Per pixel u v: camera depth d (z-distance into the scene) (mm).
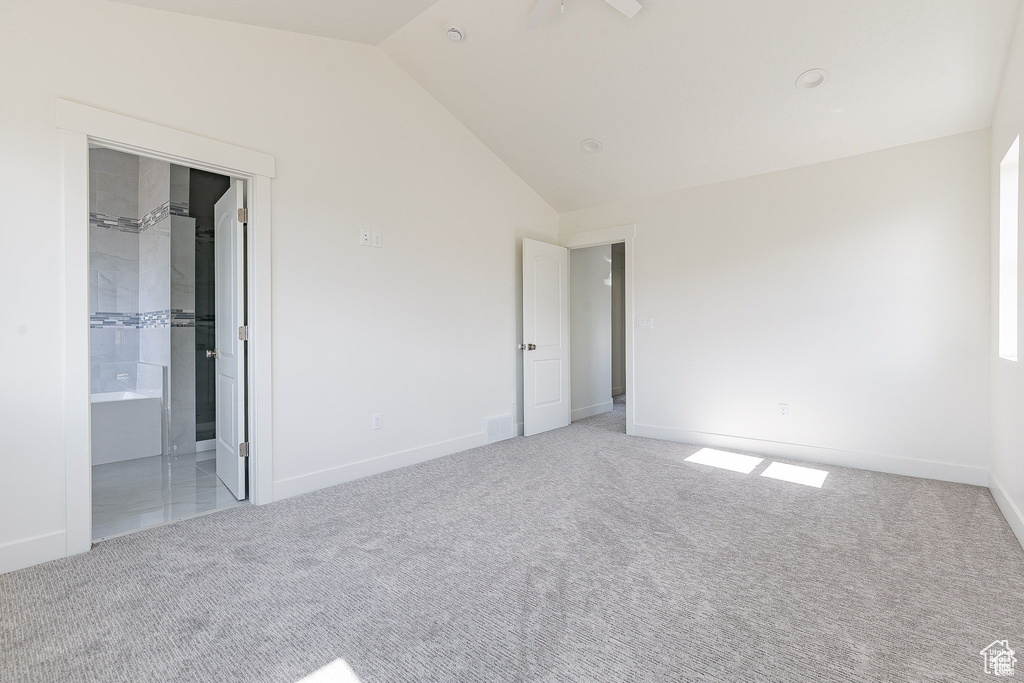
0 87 2039
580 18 2924
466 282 4223
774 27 2730
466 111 4008
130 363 4652
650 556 2193
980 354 3088
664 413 4551
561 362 5191
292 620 1713
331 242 3230
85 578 2010
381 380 3533
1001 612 1724
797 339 3775
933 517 2604
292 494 3025
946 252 3191
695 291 4312
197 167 2688
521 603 1814
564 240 5270
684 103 3408
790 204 3797
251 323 2869
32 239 2109
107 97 2326
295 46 3068
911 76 2824
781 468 3564
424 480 3336
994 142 2916
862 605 1782
